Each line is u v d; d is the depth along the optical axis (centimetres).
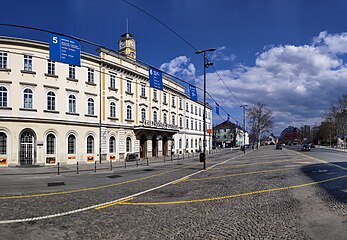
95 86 3353
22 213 799
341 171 1688
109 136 3491
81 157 3133
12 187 1362
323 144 9938
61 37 1343
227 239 559
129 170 2344
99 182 1547
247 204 866
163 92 4812
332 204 832
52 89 2919
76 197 1055
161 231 619
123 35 4716
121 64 3728
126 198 1019
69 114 3042
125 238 577
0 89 2627
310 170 1778
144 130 4000
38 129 2791
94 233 614
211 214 757
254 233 590
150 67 1923
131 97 3906
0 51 2617
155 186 1320
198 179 1538
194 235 588
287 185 1208
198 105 6612
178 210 813
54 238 586
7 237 593
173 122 5172
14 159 2638
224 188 1186
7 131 2620
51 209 850
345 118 7406
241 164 2511
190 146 6016
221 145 12025
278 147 7238
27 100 2747
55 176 1942
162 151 4653
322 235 568
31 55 2783
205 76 2308
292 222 662
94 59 3334
